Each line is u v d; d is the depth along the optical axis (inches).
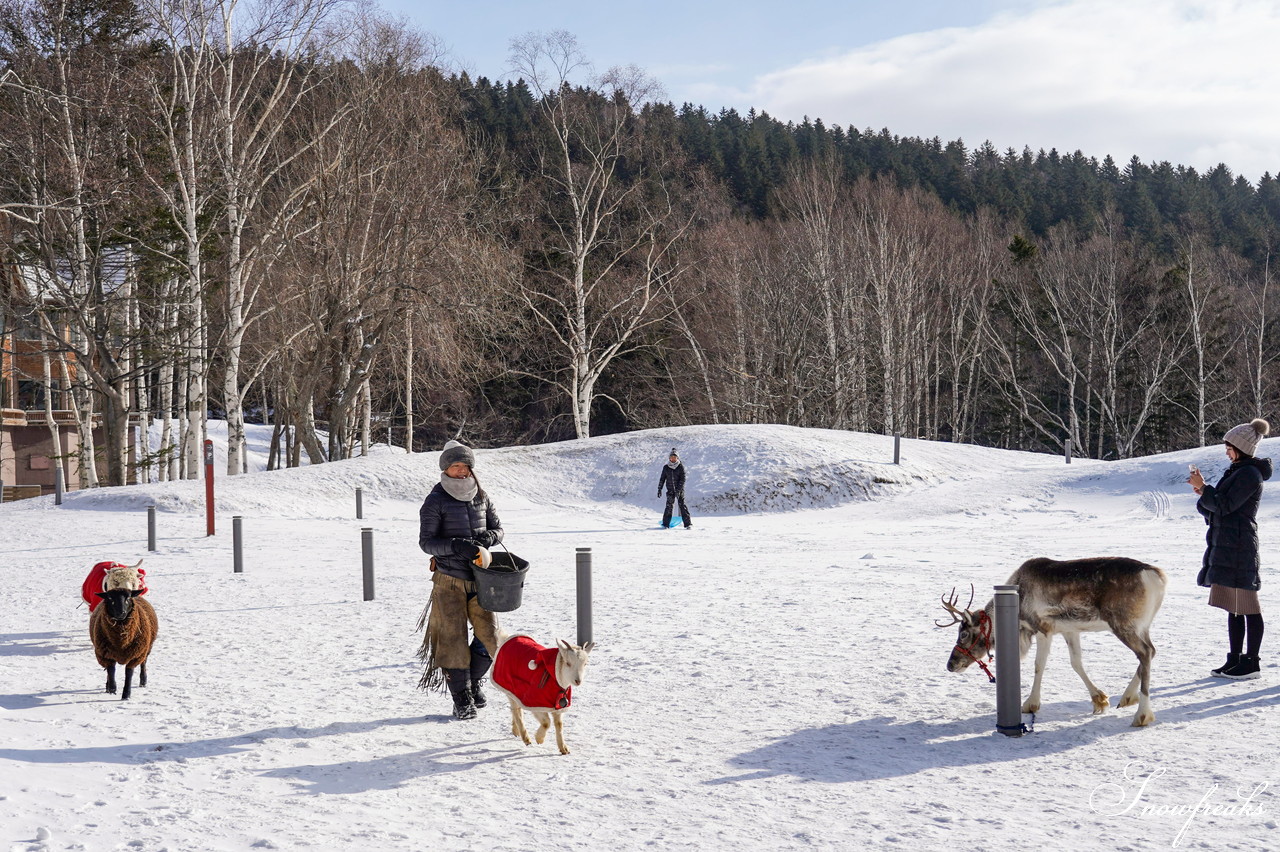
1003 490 1185.4
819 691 301.4
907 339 1991.9
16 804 197.6
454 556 285.1
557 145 2100.1
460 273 1374.3
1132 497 1074.1
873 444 1443.2
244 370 1729.8
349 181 1385.3
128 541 876.0
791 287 1877.5
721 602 478.6
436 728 273.1
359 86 1403.8
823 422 1911.9
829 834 184.9
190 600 527.2
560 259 1883.6
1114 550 657.6
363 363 1443.2
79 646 410.9
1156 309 2220.7
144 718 284.0
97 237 1296.8
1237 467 300.4
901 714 274.1
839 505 1250.0
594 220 1742.1
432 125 1417.3
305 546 832.9
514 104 3508.9
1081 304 2217.0
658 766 233.3
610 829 189.5
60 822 189.2
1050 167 5546.3
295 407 1658.5
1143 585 254.8
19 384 1998.0
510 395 2378.2
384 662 362.0
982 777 219.1
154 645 402.0
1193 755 227.9
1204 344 2139.5
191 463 1368.1
